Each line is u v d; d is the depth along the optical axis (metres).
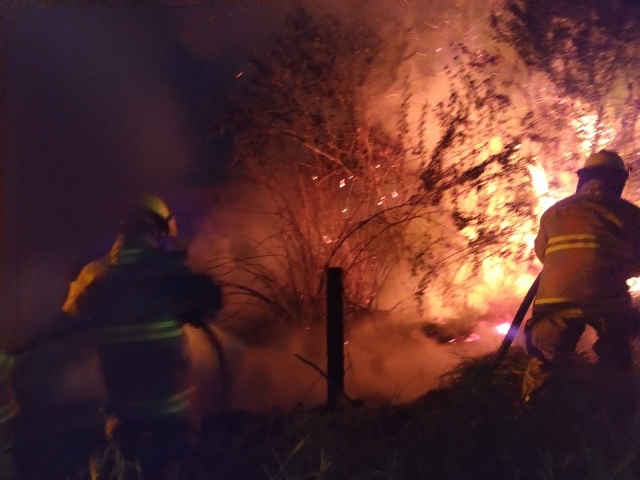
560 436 3.72
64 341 4.86
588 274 4.13
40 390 4.65
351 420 4.09
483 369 4.55
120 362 3.61
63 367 4.80
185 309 3.71
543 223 4.42
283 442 3.88
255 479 3.63
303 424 3.96
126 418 3.65
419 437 3.81
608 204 4.19
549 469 3.38
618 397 4.02
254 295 5.88
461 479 3.54
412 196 6.20
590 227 4.17
